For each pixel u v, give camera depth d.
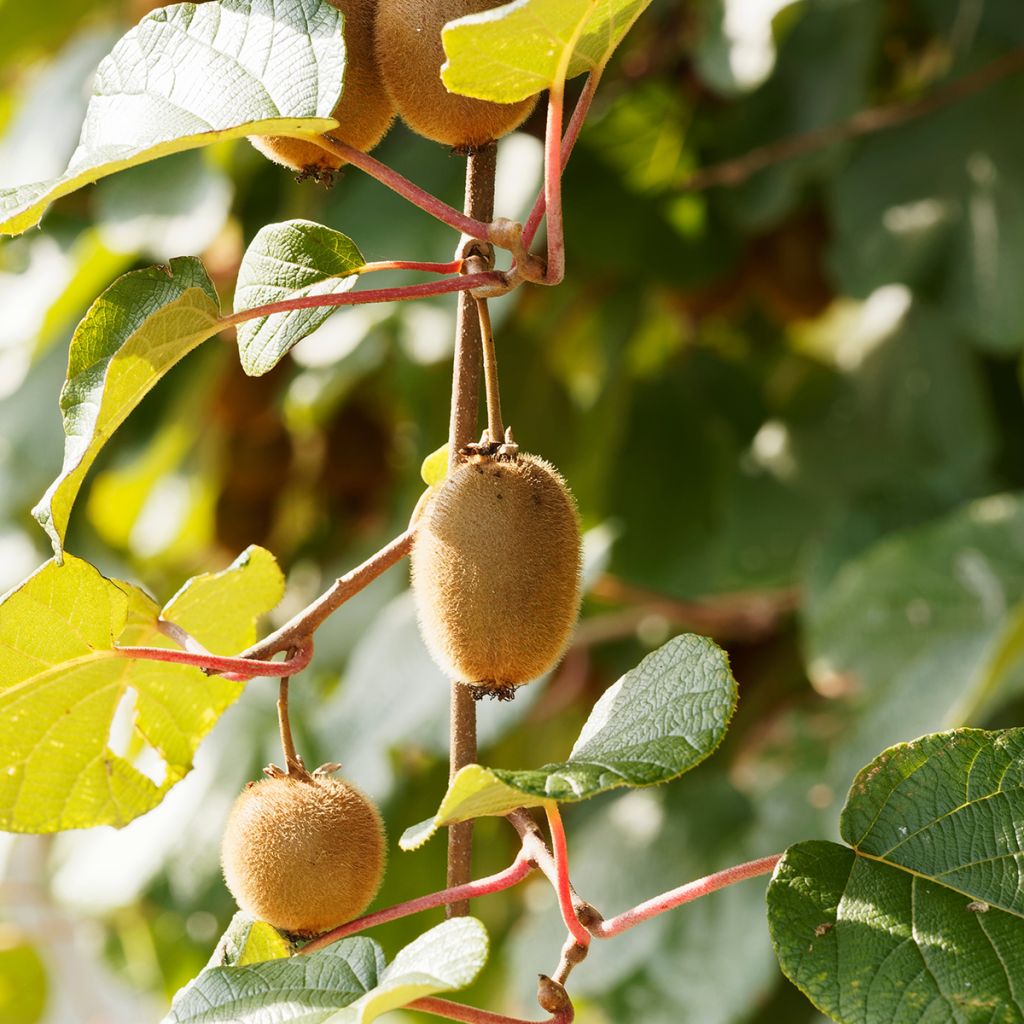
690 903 1.41
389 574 1.62
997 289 1.46
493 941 1.67
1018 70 1.49
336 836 0.98
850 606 1.37
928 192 1.51
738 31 1.33
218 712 1.05
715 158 1.56
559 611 0.98
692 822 1.46
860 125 1.45
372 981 0.93
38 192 0.94
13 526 1.86
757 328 1.90
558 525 0.98
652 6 1.52
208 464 1.78
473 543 0.97
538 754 1.74
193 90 0.97
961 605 1.35
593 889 1.47
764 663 1.72
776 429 1.80
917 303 1.76
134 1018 2.26
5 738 1.02
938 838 0.96
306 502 1.79
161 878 1.54
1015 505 1.36
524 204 1.32
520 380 1.71
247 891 0.98
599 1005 1.42
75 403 0.96
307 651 1.00
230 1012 0.93
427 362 1.51
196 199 1.38
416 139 1.42
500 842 1.64
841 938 0.94
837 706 1.48
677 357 1.88
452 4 0.98
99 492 1.89
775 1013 1.49
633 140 1.57
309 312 0.99
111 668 1.01
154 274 0.97
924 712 1.32
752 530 1.73
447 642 0.98
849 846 0.96
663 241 1.57
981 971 0.93
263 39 0.97
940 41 1.58
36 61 1.76
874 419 1.75
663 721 0.94
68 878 1.60
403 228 1.36
